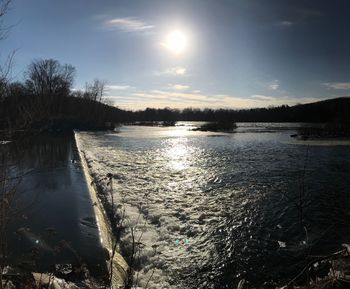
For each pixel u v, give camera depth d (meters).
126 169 19.94
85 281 5.84
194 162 23.08
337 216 10.85
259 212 11.58
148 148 32.22
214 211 11.75
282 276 7.39
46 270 6.19
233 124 74.38
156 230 9.84
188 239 9.31
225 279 7.38
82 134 49.16
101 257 6.91
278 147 33.03
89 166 20.28
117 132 59.25
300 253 8.36
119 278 6.25
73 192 12.13
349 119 60.12
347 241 8.84
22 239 7.61
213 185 15.73
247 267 7.83
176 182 16.42
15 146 4.96
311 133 49.50
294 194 13.68
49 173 15.53
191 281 7.27
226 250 8.68
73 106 58.53
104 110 66.88
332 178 16.67
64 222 8.93
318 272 6.58
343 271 5.32
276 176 17.44
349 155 25.97
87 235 8.09
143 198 13.28
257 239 9.34
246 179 16.88
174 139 44.28
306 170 19.09
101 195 13.40
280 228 10.09
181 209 11.96
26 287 4.54
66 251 7.11
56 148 26.44
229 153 28.17
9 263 6.08
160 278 7.20
